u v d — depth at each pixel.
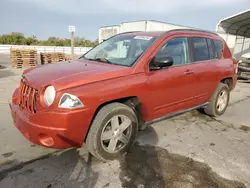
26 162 2.62
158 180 2.37
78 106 2.25
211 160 2.81
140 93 2.79
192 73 3.52
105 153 2.62
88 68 2.78
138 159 2.77
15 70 10.87
